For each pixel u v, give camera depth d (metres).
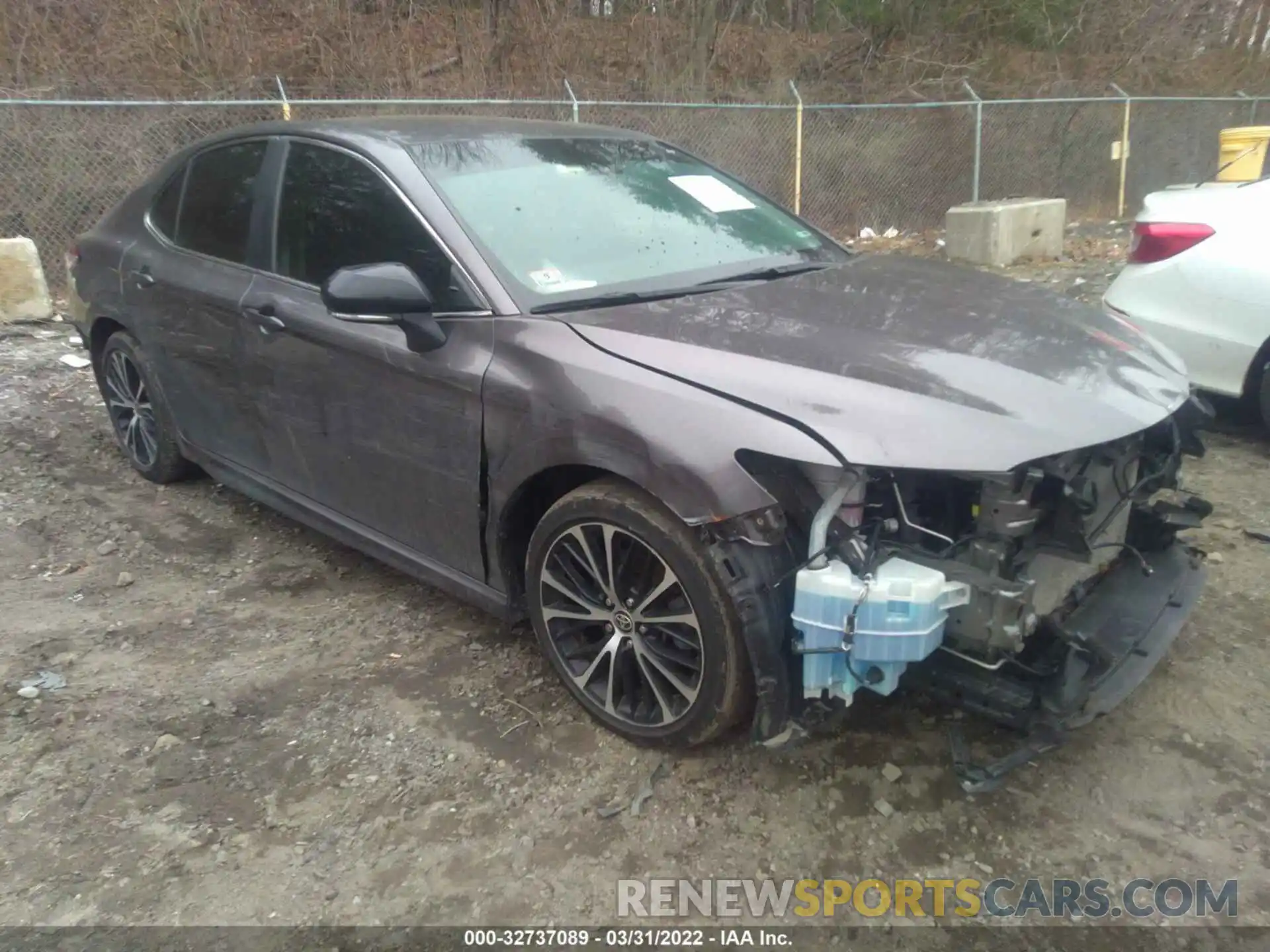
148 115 10.45
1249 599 3.55
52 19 12.14
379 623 3.60
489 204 3.20
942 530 2.54
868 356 2.58
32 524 4.40
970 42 17.06
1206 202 4.80
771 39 16.20
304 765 2.83
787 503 2.42
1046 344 2.79
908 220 13.59
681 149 4.15
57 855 2.50
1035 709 2.43
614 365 2.64
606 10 15.05
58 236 10.09
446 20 14.31
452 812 2.64
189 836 2.56
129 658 3.38
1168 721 2.93
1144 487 2.95
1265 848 2.47
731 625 2.48
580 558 2.85
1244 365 4.62
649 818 2.61
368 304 2.75
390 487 3.31
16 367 6.66
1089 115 14.27
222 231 3.98
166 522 4.48
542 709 3.07
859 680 2.37
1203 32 18.22
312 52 13.26
